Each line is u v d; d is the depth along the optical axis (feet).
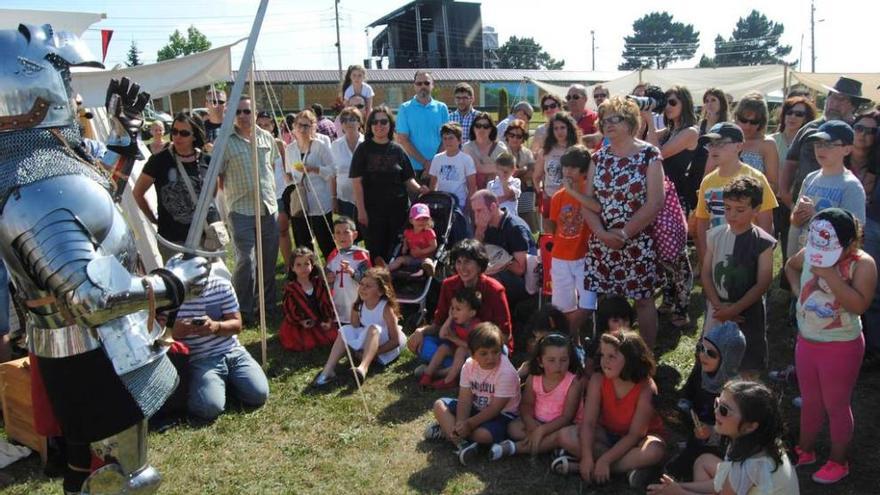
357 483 11.55
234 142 18.65
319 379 15.40
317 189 22.70
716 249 12.87
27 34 6.79
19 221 6.37
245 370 14.53
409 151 24.56
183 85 27.63
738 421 8.91
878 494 10.65
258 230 16.08
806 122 19.39
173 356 13.76
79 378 7.01
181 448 12.85
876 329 14.58
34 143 6.70
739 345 11.84
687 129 18.47
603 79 159.43
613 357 11.27
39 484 11.76
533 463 11.98
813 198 13.65
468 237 20.56
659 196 13.38
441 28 172.24
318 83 131.13
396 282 19.54
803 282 10.85
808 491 10.80
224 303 14.55
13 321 15.44
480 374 12.59
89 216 6.56
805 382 10.89
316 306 17.62
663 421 13.24
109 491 7.30
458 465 12.01
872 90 58.39
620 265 14.01
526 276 18.25
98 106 26.96
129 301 6.48
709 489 10.03
